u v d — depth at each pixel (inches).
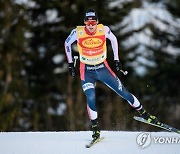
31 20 2898.6
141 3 3053.6
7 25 2844.5
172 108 2800.2
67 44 850.8
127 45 2881.4
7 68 2770.7
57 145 794.8
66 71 2815.0
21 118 2696.9
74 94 2775.6
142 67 2901.1
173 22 3048.7
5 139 855.7
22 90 2768.2
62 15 2763.3
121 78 2783.0
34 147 789.2
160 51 2970.0
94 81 848.9
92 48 835.4
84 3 2672.2
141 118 863.1
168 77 2876.5
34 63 2856.8
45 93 2807.6
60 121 2723.9
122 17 2760.8
